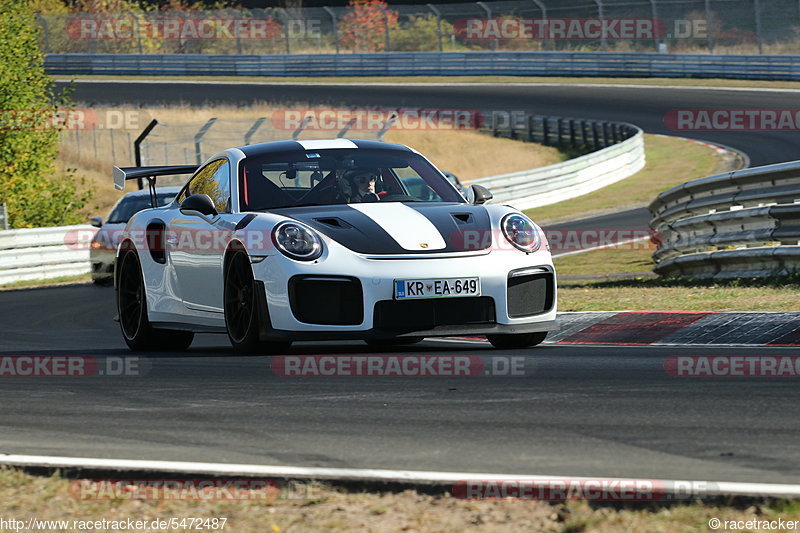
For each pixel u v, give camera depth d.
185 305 25.16
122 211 56.50
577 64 153.38
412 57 160.50
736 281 34.59
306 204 23.56
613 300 32.12
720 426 13.93
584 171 95.31
